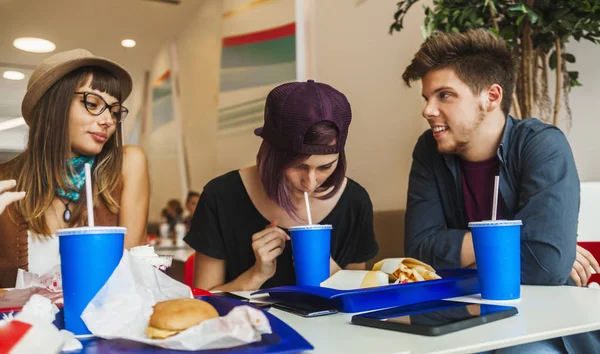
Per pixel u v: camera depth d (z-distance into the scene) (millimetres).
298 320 771
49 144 1471
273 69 4062
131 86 1617
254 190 1463
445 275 1068
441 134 1369
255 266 1229
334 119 1164
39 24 5477
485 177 1438
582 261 1356
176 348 559
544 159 1266
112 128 1548
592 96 1896
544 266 1161
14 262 1435
